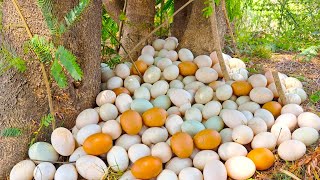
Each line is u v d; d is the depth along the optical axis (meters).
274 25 1.75
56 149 0.92
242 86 1.08
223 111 0.98
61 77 0.86
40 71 0.92
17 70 0.92
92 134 0.92
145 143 0.94
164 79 1.13
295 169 0.87
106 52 1.25
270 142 0.90
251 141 0.92
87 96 1.02
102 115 0.99
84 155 0.91
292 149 0.88
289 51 1.52
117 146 0.92
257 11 1.76
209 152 0.89
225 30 1.50
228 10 1.39
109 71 1.12
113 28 1.50
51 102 0.92
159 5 1.61
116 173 0.90
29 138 0.95
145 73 1.13
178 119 0.96
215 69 1.18
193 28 1.28
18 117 0.94
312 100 1.10
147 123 0.95
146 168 0.85
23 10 0.89
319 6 1.70
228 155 0.88
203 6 1.25
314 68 1.32
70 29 0.94
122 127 0.94
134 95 1.07
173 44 1.29
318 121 0.95
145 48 1.26
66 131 0.93
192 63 1.16
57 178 0.88
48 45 0.88
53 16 0.90
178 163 0.88
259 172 0.88
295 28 1.63
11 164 0.94
